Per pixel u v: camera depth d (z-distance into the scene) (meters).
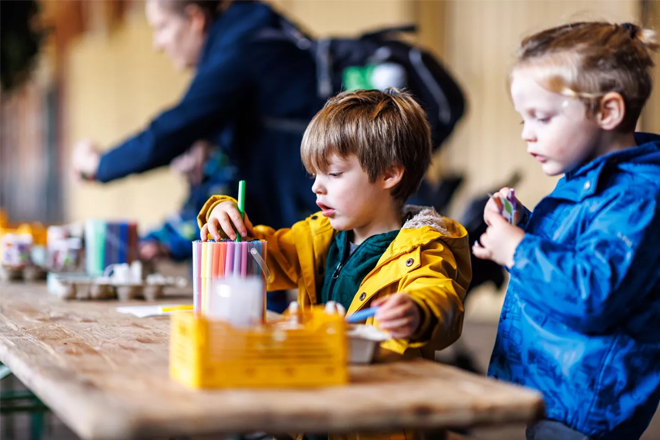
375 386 0.86
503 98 5.42
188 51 2.85
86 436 0.71
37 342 1.14
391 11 5.76
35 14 5.03
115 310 1.61
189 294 2.00
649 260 1.03
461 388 0.85
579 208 1.11
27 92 9.91
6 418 2.87
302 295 1.50
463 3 5.63
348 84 2.55
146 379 0.87
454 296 1.09
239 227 1.31
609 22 1.17
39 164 9.88
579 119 1.10
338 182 1.32
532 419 0.81
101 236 2.16
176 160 2.72
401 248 1.23
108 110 8.57
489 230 1.05
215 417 0.73
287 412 0.75
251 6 2.70
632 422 1.08
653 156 1.08
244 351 0.84
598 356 1.08
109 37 8.47
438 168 5.66
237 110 2.53
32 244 2.49
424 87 2.60
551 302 1.00
